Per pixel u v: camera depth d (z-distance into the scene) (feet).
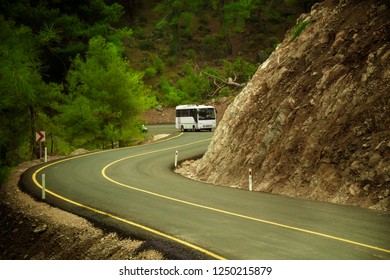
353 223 40.09
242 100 79.36
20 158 110.11
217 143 79.36
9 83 61.41
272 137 65.46
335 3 73.92
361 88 55.57
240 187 64.75
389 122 50.65
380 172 48.39
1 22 82.69
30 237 49.70
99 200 56.44
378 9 63.00
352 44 62.13
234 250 32.94
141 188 64.28
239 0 262.26
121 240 40.09
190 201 53.26
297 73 70.28
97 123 128.16
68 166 90.22
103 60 136.98
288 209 47.06
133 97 135.44
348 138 53.88
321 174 54.54
